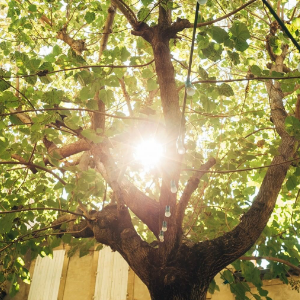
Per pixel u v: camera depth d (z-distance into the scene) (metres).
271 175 4.80
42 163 5.72
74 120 4.54
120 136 4.82
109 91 4.48
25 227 6.07
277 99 5.98
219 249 4.45
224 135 6.66
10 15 6.21
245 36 3.57
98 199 7.78
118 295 10.98
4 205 6.19
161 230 4.14
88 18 5.80
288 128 4.16
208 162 5.17
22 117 5.40
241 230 4.52
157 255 4.50
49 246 6.25
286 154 5.00
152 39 4.91
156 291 4.23
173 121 4.36
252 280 5.70
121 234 4.88
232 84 8.25
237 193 6.43
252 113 7.86
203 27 3.85
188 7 6.98
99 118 5.31
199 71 3.90
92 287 11.35
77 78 4.29
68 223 6.16
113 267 11.49
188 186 4.75
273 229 6.21
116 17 7.97
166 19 4.98
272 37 4.51
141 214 5.06
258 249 5.89
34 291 11.84
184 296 4.10
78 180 5.17
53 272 12.00
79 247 6.79
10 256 6.08
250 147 5.99
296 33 4.54
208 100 4.16
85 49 6.82
